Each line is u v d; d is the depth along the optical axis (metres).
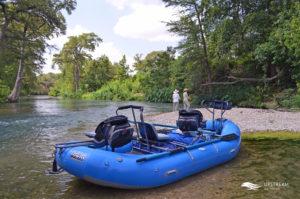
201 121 6.84
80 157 4.32
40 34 35.34
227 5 24.00
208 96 25.92
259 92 21.16
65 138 9.27
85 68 77.38
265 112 14.51
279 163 5.83
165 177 4.50
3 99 34.59
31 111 21.02
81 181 4.92
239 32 23.03
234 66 28.36
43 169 5.67
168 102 33.16
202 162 5.20
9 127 11.97
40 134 10.08
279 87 21.09
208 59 27.28
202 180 4.86
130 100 41.16
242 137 8.95
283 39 17.61
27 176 5.21
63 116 16.88
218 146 5.77
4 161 6.29
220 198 4.05
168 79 37.50
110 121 4.70
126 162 4.27
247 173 5.21
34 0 30.31
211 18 24.36
